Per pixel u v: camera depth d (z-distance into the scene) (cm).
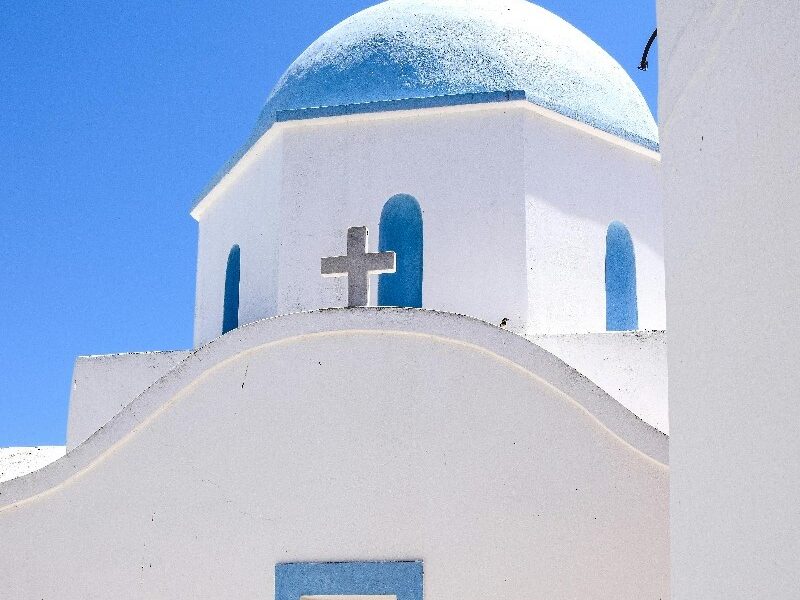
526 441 676
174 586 692
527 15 1178
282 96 1129
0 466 1126
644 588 646
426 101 1017
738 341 414
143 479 711
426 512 677
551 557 659
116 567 701
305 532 686
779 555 371
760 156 400
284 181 1033
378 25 1137
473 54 1077
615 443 666
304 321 711
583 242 1035
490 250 994
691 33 477
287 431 702
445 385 692
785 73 381
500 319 980
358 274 744
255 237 1083
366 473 688
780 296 379
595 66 1154
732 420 416
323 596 681
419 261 1020
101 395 1058
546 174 1023
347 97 1069
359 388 700
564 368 675
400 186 1017
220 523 696
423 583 666
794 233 371
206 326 1190
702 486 444
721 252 434
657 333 895
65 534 711
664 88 516
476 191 1006
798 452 361
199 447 709
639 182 1107
